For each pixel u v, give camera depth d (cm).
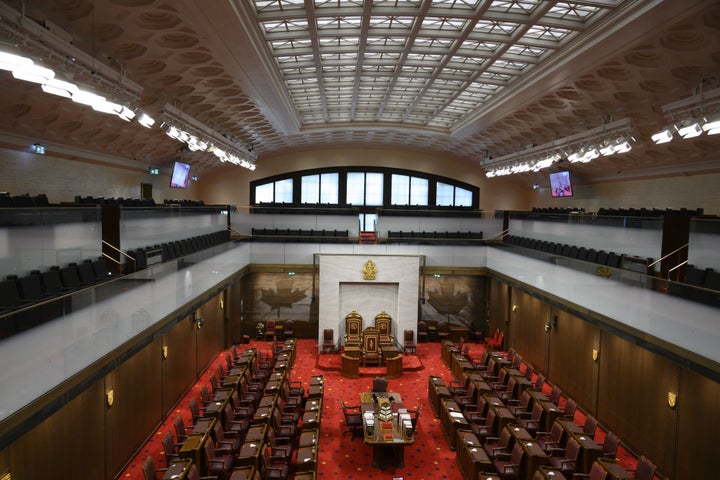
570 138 1883
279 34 1349
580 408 1522
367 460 1177
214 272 1716
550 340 1748
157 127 1900
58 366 756
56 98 1309
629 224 1505
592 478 941
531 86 1570
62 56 855
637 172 2248
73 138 1653
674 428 1084
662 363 1130
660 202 2130
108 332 923
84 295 835
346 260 2072
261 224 2552
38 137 1509
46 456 809
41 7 941
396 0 1198
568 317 1608
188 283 1420
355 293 2117
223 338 2084
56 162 1675
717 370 861
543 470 920
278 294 2333
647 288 1096
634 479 879
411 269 2089
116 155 2048
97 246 1192
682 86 1341
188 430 1200
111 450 1042
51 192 1648
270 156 3281
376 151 3319
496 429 1203
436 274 2317
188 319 1588
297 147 3198
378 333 1997
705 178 1852
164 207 1589
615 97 1561
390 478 1094
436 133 2748
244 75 1479
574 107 1742
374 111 2528
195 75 1485
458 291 2370
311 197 3334
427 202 3381
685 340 958
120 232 1245
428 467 1146
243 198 3316
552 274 1617
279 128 2467
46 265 971
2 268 835
